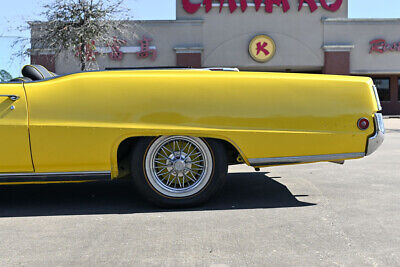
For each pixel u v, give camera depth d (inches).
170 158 150.1
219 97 146.3
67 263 101.6
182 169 149.9
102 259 104.0
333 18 988.6
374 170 234.1
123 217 141.1
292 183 197.3
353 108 150.7
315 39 993.5
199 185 150.7
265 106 147.4
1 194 178.4
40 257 105.6
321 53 997.2
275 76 149.3
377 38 999.6
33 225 132.9
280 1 981.8
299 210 147.9
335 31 995.9
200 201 150.8
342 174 221.3
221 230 125.6
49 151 142.3
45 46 633.6
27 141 141.3
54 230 127.4
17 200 167.2
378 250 108.8
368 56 1003.3
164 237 119.7
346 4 995.3
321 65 1001.5
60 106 142.5
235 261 102.0
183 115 144.9
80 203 161.6
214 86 146.4
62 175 144.4
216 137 146.3
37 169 143.4
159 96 144.6
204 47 983.0
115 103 143.6
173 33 975.6
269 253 107.0
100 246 113.0
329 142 149.4
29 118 141.4
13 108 141.0
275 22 986.7
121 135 143.1
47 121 141.6
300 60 996.6
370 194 172.1
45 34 615.5
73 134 142.1
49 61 895.7
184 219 137.6
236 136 146.3
